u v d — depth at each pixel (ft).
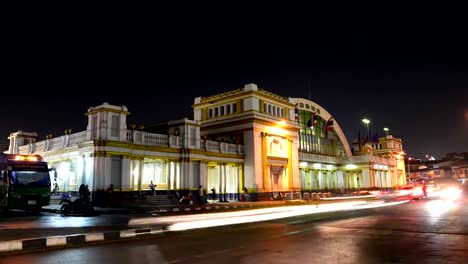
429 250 36.17
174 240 44.75
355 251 36.24
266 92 160.04
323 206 114.62
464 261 31.22
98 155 100.83
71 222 65.67
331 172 244.42
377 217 72.43
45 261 32.76
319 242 42.11
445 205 105.50
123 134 106.83
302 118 229.86
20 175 87.10
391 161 293.23
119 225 60.18
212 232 52.44
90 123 106.83
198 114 173.37
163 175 130.31
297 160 175.63
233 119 155.02
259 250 37.32
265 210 98.78
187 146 127.44
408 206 106.42
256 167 148.05
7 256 35.14
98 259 33.47
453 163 505.25
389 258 32.73
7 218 75.00
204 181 132.36
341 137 265.75
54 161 125.49
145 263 31.68
